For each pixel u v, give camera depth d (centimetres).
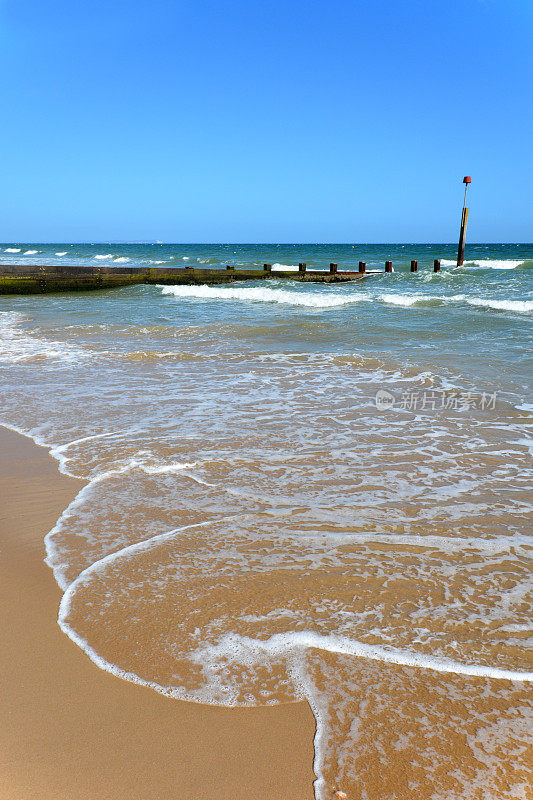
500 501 347
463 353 827
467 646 214
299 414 532
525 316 1219
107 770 160
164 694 189
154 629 223
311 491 360
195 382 663
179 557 278
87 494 355
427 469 400
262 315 1320
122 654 209
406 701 187
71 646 214
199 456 421
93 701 186
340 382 662
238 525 313
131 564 272
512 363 752
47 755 165
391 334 1008
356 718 179
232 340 964
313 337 986
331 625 226
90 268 2375
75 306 1630
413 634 221
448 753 166
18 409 553
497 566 272
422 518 324
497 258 4609
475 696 189
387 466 405
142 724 177
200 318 1271
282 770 161
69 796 151
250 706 184
